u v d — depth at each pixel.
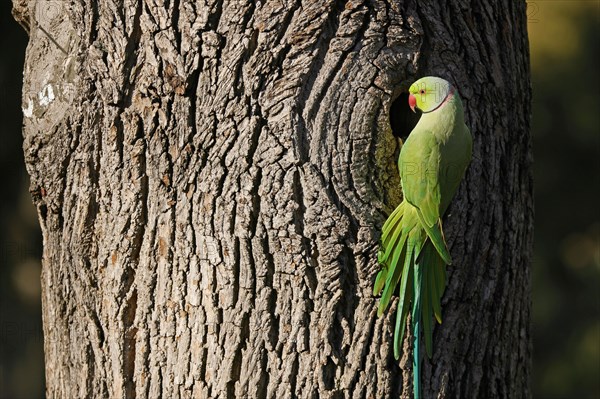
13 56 14.66
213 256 6.32
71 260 6.79
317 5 6.14
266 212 6.19
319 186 6.14
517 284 7.12
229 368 6.37
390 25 6.24
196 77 6.24
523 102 7.18
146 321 6.58
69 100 6.53
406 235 6.27
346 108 6.14
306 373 6.31
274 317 6.30
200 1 6.20
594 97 18.94
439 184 6.20
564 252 20.14
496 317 6.90
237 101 6.17
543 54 18.59
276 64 6.14
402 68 6.26
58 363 7.09
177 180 6.36
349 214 6.20
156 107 6.35
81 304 6.80
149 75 6.33
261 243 6.24
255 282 6.29
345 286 6.28
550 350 19.95
